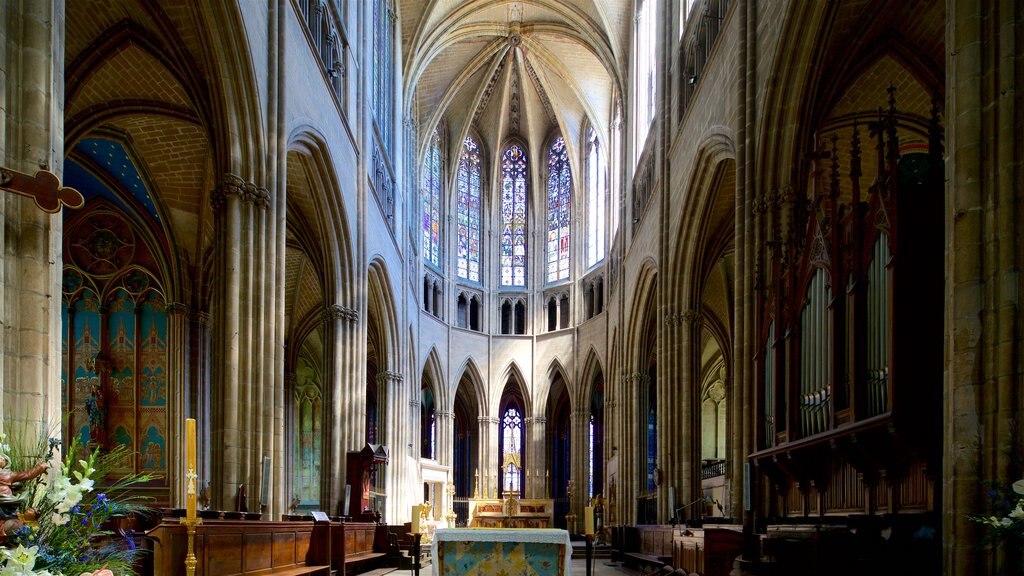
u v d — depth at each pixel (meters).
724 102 18.67
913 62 16.52
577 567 25.52
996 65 7.53
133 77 18.64
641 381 33.19
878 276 9.56
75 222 24.67
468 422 49.25
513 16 40.28
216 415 14.77
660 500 24.03
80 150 22.28
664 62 26.08
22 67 8.32
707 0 21.23
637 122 33.72
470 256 47.62
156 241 24.42
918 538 8.78
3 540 5.05
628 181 34.97
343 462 24.06
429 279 43.94
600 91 42.38
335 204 22.77
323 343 24.09
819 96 16.06
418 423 39.88
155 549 9.25
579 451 44.00
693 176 22.06
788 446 11.91
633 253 33.03
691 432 23.53
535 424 45.78
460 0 37.47
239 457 14.79
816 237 11.51
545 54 42.31
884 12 15.13
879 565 8.72
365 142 25.98
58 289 8.55
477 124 47.94
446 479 41.47
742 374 15.72
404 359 35.75
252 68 15.08
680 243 23.97
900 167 9.42
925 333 8.81
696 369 23.92
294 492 40.56
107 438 24.00
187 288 24.77
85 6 16.28
